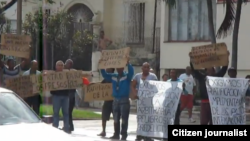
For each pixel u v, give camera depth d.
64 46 28.45
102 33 28.88
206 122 13.96
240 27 24.33
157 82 14.19
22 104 10.16
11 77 16.50
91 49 28.73
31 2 28.72
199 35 26.33
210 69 14.02
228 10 20.39
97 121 21.33
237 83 13.47
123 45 28.80
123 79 14.98
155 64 27.58
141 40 28.44
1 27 29.53
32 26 27.75
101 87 15.20
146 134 14.21
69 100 16.78
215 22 25.62
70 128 17.11
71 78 15.53
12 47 16.44
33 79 15.72
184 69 26.59
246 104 14.81
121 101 15.01
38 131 9.11
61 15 28.41
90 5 29.30
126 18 28.91
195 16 26.47
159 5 27.86
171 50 26.95
